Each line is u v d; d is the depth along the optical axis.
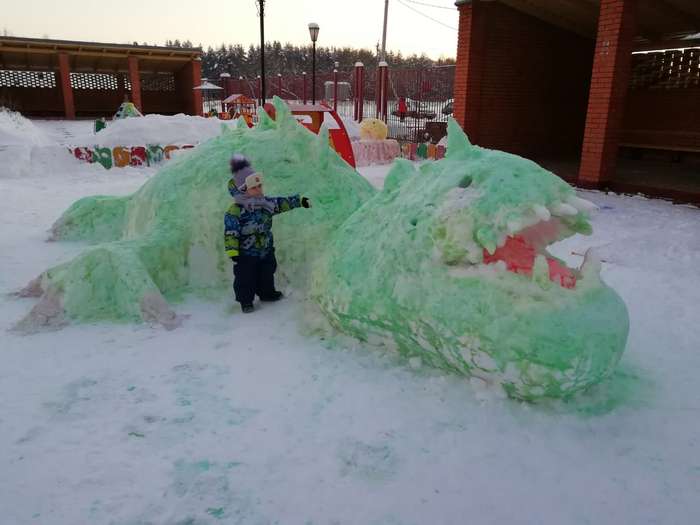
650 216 8.28
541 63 14.52
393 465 2.56
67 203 9.33
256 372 3.40
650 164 14.36
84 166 13.44
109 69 36.19
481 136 14.20
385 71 22.62
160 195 4.93
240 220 4.19
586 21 13.82
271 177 4.69
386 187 4.02
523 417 2.89
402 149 16.81
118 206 6.62
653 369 3.50
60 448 2.64
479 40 13.32
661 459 2.61
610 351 2.84
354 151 15.72
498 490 2.40
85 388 3.19
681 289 5.07
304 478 2.47
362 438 2.75
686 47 14.42
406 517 2.24
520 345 2.78
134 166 14.08
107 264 4.27
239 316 4.27
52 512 2.23
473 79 13.57
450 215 3.02
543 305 2.84
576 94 15.60
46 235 6.83
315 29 21.03
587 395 3.09
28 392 3.14
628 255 6.17
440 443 2.71
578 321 2.81
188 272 4.77
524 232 3.18
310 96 32.66
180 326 4.07
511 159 3.11
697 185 10.45
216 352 3.67
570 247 6.59
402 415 2.94
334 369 3.44
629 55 10.12
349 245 3.84
